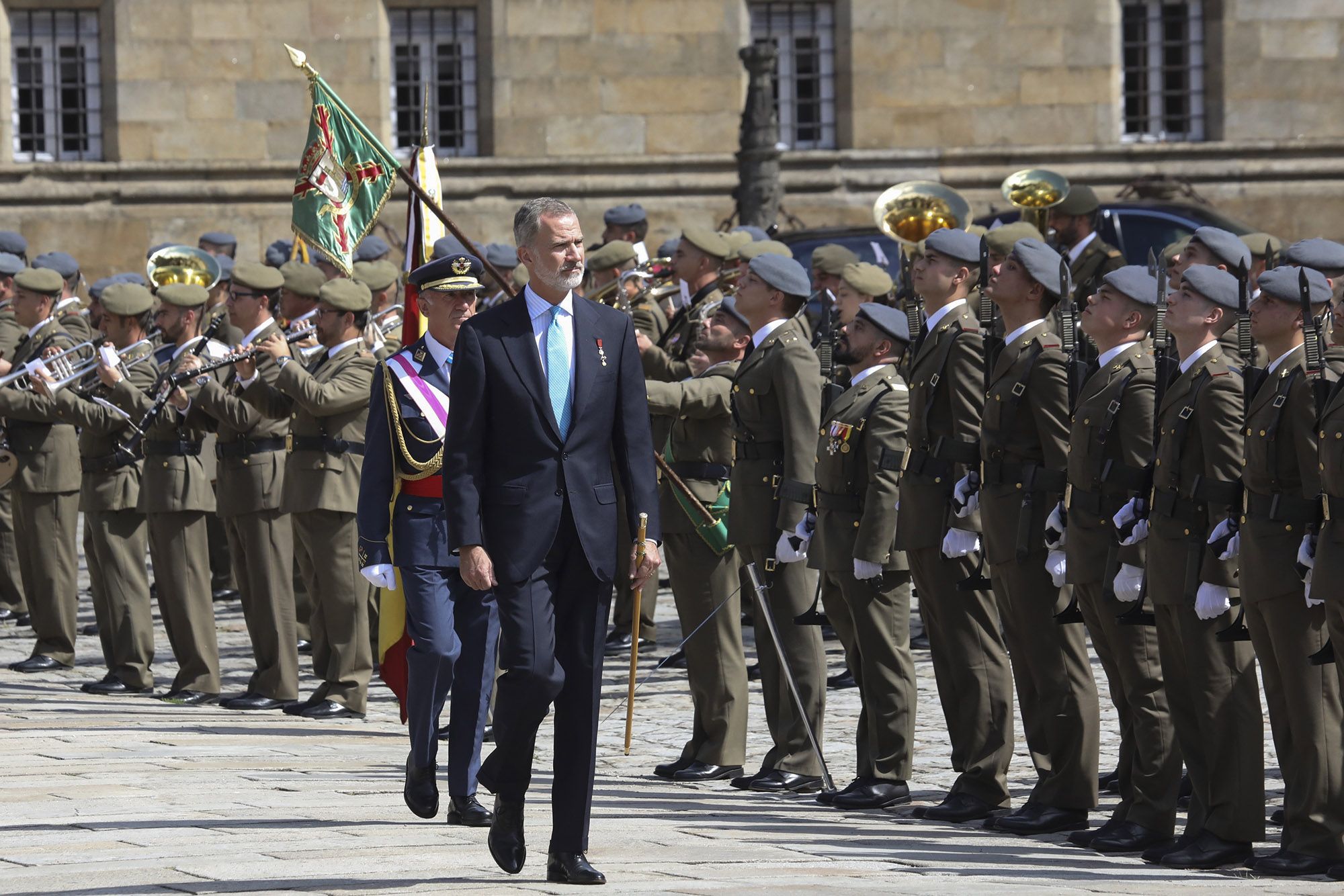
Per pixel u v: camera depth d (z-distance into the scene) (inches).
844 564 1155.3
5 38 3484.3
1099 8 3587.6
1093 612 1037.2
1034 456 1066.1
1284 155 3634.4
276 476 1572.3
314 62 3516.2
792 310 1208.8
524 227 853.8
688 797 1173.1
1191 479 976.3
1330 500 912.9
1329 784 941.2
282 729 1440.7
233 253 2470.5
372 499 1063.0
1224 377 964.0
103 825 1003.9
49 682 1718.8
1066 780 1063.6
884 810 1135.0
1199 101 3661.4
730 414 1263.5
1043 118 3595.0
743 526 1210.0
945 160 3590.1
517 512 840.9
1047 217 2004.2
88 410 1625.2
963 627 1112.8
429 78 3587.6
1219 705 971.9
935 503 1111.0
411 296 1192.2
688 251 1553.9
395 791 1144.8
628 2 3543.3
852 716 1510.8
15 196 3447.3
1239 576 957.8
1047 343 1062.4
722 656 1254.9
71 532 1807.3
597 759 1336.1
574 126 3545.8
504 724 841.5
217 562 2274.9
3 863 894.4
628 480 864.3
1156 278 1030.4
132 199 3491.6
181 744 1343.5
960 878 880.9
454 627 1041.5
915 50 3580.2
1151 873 934.4
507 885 835.4
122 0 3474.4
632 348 870.4
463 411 843.4
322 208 1373.0
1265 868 943.7
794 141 3631.9
